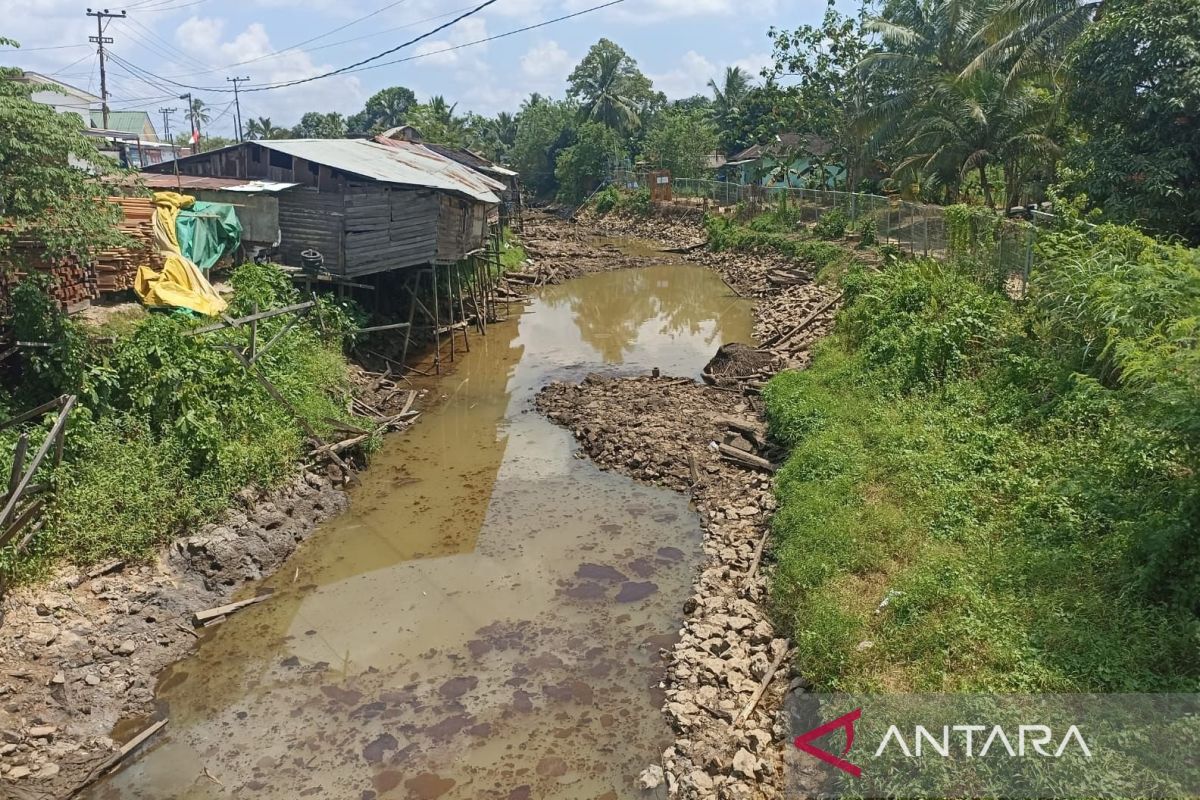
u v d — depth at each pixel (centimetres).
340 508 1317
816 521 1059
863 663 795
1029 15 2341
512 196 4275
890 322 1706
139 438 1161
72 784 753
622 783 759
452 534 1248
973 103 2617
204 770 785
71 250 1266
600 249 4312
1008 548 902
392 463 1513
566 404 1816
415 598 1074
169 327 1309
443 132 5594
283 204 1994
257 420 1308
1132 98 1686
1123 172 1673
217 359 1331
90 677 871
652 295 3191
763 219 3916
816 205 3575
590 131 6141
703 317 2775
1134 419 912
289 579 1119
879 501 1086
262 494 1230
